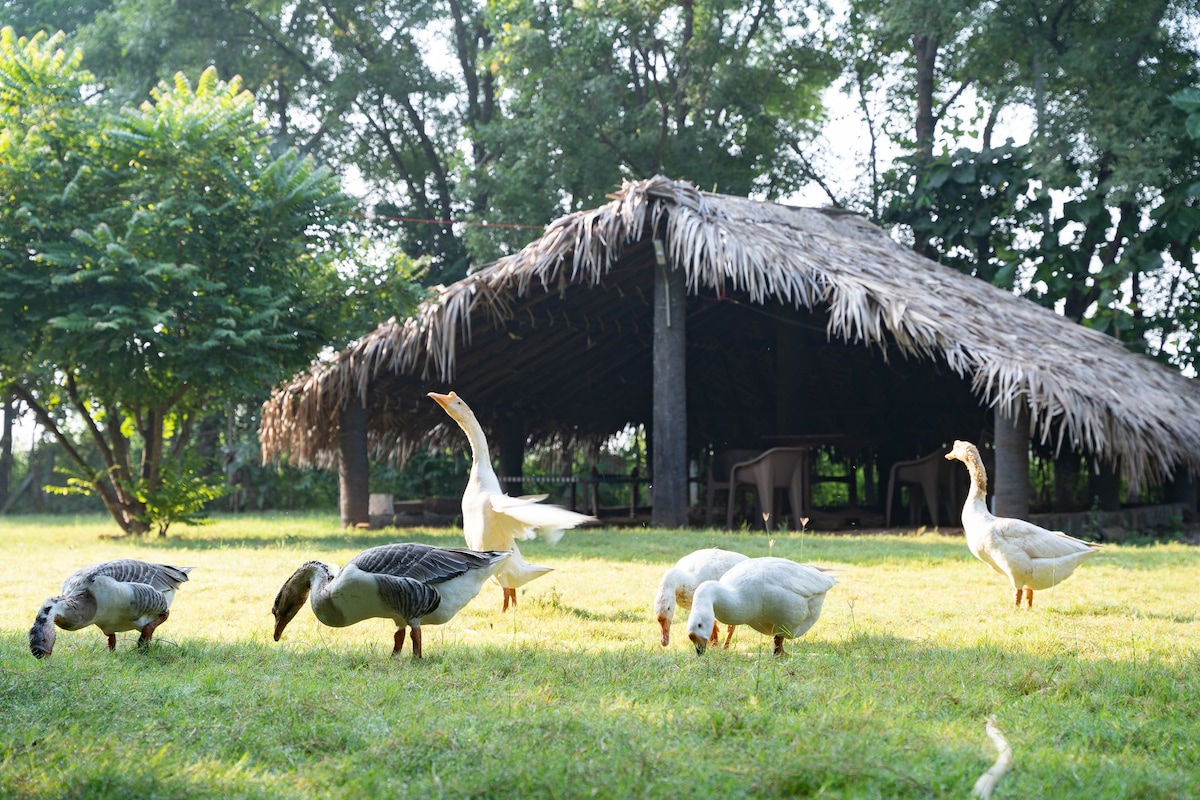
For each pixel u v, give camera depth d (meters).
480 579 5.86
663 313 16.56
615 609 7.76
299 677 5.09
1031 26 25.44
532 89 28.78
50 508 31.41
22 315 14.65
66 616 5.29
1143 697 4.82
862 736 3.91
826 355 23.45
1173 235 23.36
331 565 5.95
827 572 6.57
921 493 19.02
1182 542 16.17
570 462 27.52
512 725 4.04
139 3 29.91
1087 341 19.17
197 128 14.81
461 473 29.58
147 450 16.19
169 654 5.72
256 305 14.90
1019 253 24.95
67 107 14.99
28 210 14.05
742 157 31.64
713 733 4.01
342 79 32.12
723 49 29.27
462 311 16.77
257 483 29.61
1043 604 8.06
